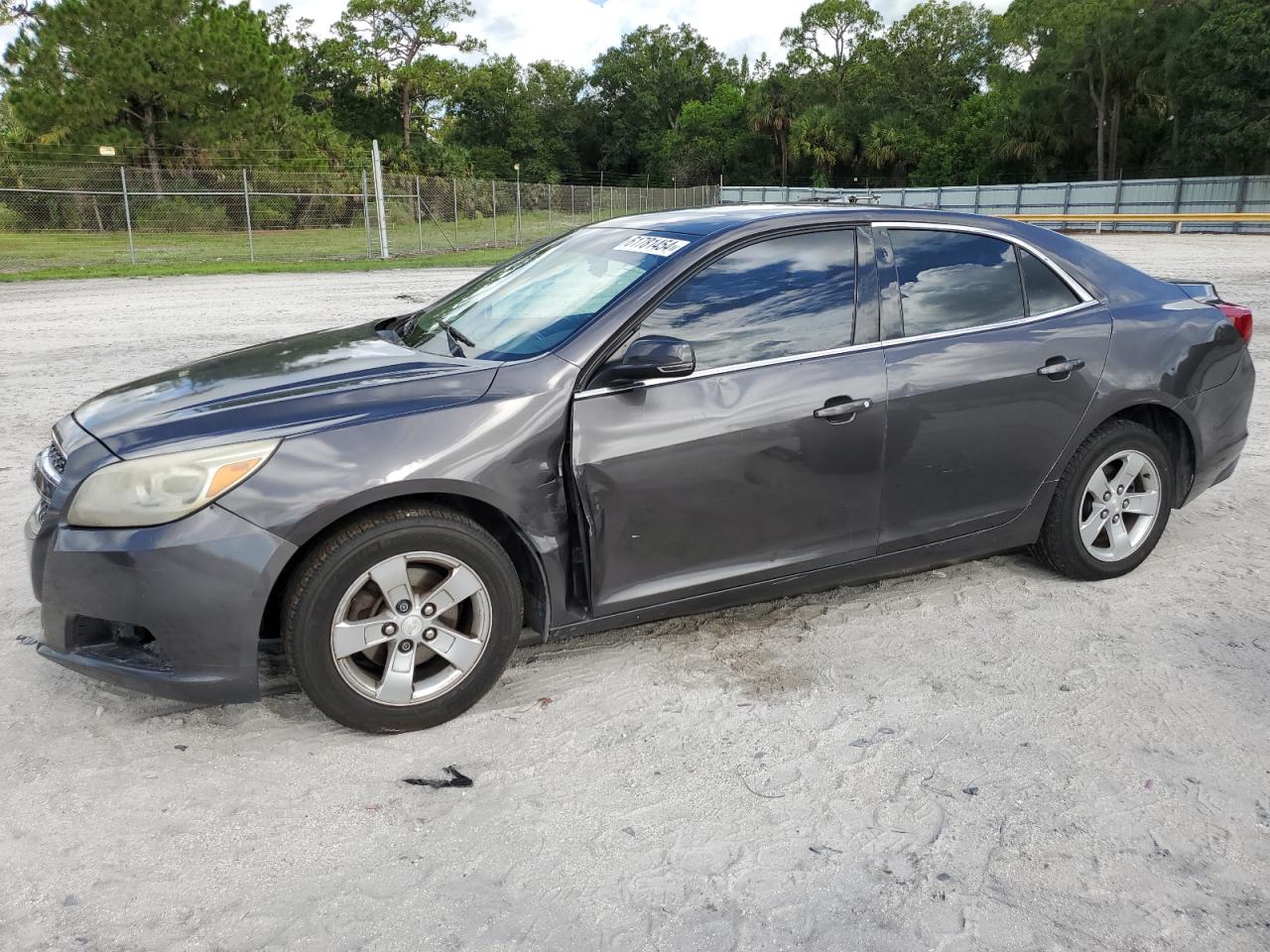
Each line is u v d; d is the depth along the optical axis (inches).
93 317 529.3
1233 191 1557.6
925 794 113.8
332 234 1243.2
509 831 107.3
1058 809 111.1
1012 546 163.3
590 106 3796.8
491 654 127.6
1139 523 172.9
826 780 116.5
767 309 138.9
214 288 709.3
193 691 114.8
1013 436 153.6
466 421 121.0
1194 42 1893.5
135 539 110.7
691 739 125.3
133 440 115.9
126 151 1339.8
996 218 161.5
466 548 122.2
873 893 98.0
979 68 3048.7
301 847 104.4
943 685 138.5
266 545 112.0
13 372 367.6
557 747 123.6
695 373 132.4
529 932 92.7
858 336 143.2
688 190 1915.6
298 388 126.6
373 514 118.3
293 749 122.4
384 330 165.0
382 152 2206.0
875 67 3063.5
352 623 119.0
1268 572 176.6
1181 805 111.8
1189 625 156.2
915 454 146.3
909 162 2856.8
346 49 2930.6
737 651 148.9
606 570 130.1
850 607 163.5
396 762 120.0
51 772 117.0
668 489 130.6
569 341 130.3
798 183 3078.2
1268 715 130.3
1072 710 131.9
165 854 103.0
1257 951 90.7
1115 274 168.7
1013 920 94.4
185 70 1387.8
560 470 126.8
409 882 99.3
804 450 137.6
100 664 117.1
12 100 1317.7
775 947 91.0
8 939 90.7
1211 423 172.9
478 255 1145.4
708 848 104.7
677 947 91.0
